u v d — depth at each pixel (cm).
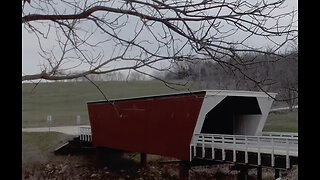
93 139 2788
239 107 2066
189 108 1838
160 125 2044
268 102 1945
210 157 1775
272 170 2442
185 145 1856
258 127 1995
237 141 1662
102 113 2650
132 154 2961
